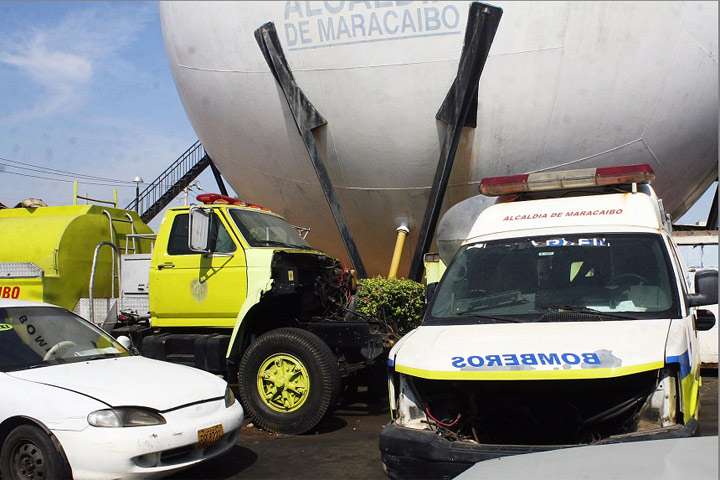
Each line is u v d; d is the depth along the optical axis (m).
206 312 6.93
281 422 6.22
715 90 10.08
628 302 4.11
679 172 11.05
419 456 3.57
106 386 4.54
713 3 9.52
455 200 10.70
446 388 3.77
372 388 8.01
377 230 11.63
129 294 8.18
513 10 9.41
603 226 4.65
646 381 3.45
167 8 12.16
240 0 10.67
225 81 11.19
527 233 4.80
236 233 6.89
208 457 4.65
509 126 9.84
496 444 3.60
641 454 2.10
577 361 3.40
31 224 8.30
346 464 5.28
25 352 5.03
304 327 6.81
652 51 9.51
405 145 10.16
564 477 1.98
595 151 10.05
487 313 4.34
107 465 4.12
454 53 9.47
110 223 8.86
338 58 9.88
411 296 8.27
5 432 4.44
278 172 11.73
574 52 9.45
